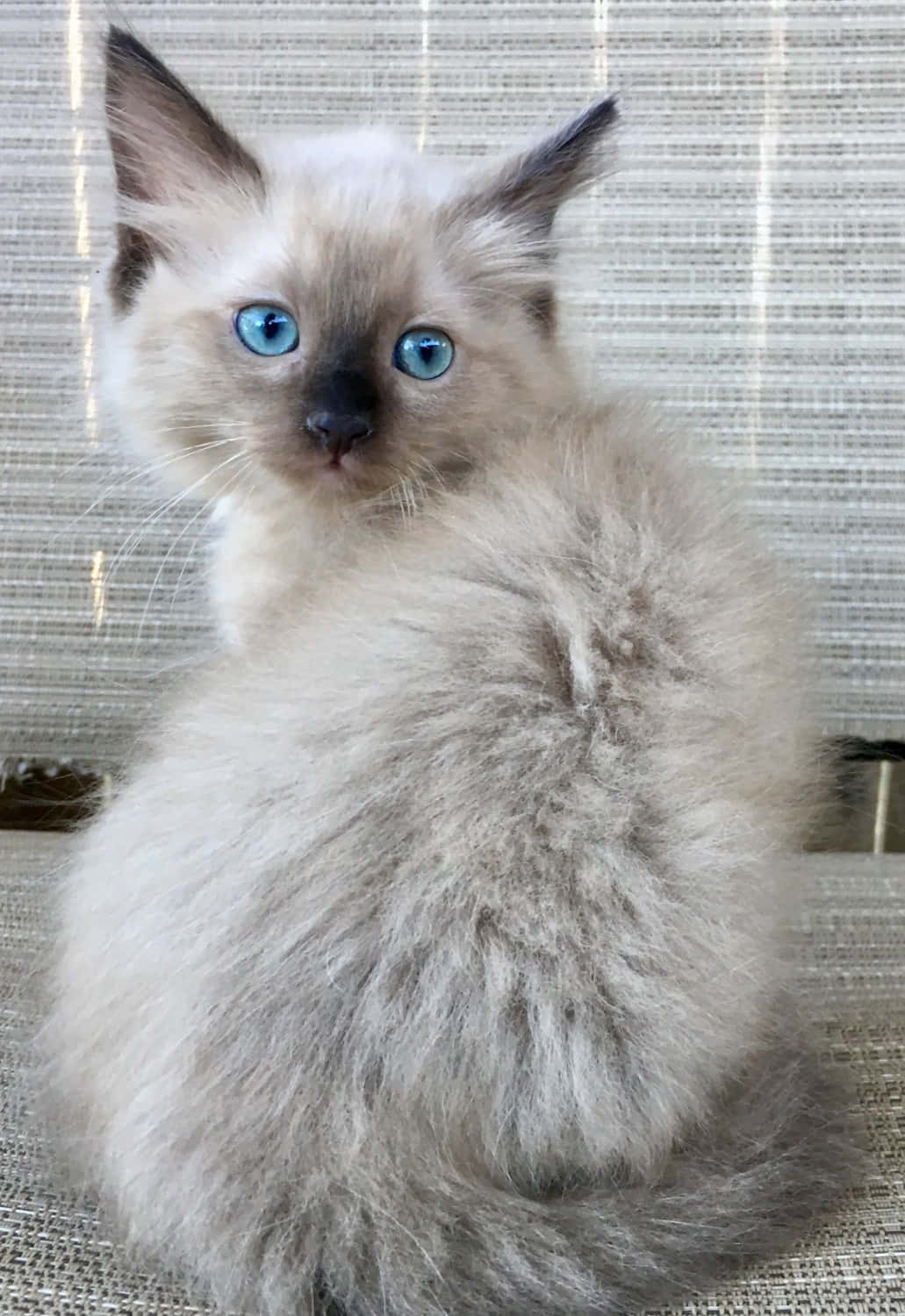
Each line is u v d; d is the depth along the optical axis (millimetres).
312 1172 201
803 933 306
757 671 232
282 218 275
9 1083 253
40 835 367
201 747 229
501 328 285
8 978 287
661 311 392
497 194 288
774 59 382
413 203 281
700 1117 219
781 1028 247
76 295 382
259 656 241
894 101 381
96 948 227
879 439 394
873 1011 288
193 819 219
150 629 395
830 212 387
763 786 227
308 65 386
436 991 200
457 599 223
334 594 241
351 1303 197
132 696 393
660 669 220
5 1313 197
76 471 389
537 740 209
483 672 214
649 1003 205
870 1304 201
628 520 236
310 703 219
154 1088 210
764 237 389
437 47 385
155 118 284
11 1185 226
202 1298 201
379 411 262
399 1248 197
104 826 246
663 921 207
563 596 221
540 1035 202
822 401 394
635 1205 208
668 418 288
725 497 263
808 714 259
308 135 343
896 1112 249
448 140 386
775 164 386
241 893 209
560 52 384
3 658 400
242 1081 205
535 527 232
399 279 268
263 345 266
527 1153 206
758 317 392
